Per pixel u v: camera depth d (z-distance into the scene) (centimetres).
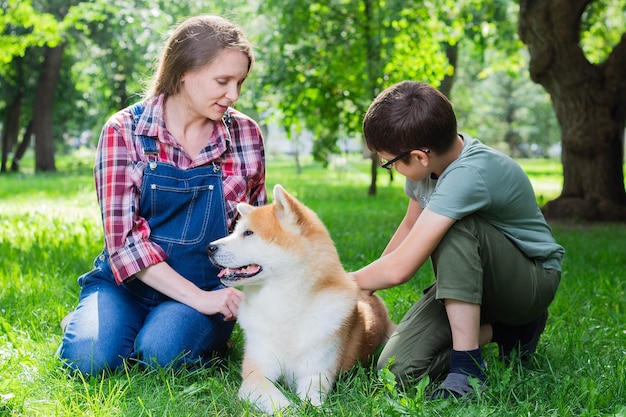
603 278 543
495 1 1394
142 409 264
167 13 1584
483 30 1433
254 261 299
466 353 295
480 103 4450
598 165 1073
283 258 297
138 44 2427
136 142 329
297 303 301
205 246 338
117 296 334
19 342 343
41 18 1571
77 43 2698
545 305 322
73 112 3178
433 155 295
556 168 3372
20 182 1894
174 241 333
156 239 334
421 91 293
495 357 331
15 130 3019
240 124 360
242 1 1559
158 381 301
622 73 1045
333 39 1288
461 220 295
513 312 316
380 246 698
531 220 314
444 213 289
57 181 1922
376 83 1246
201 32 315
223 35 314
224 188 342
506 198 299
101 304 327
